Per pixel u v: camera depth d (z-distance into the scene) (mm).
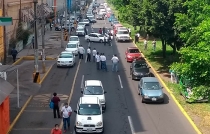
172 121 23672
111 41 61875
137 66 36188
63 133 21562
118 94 30297
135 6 49406
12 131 21719
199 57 20812
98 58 39469
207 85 22375
